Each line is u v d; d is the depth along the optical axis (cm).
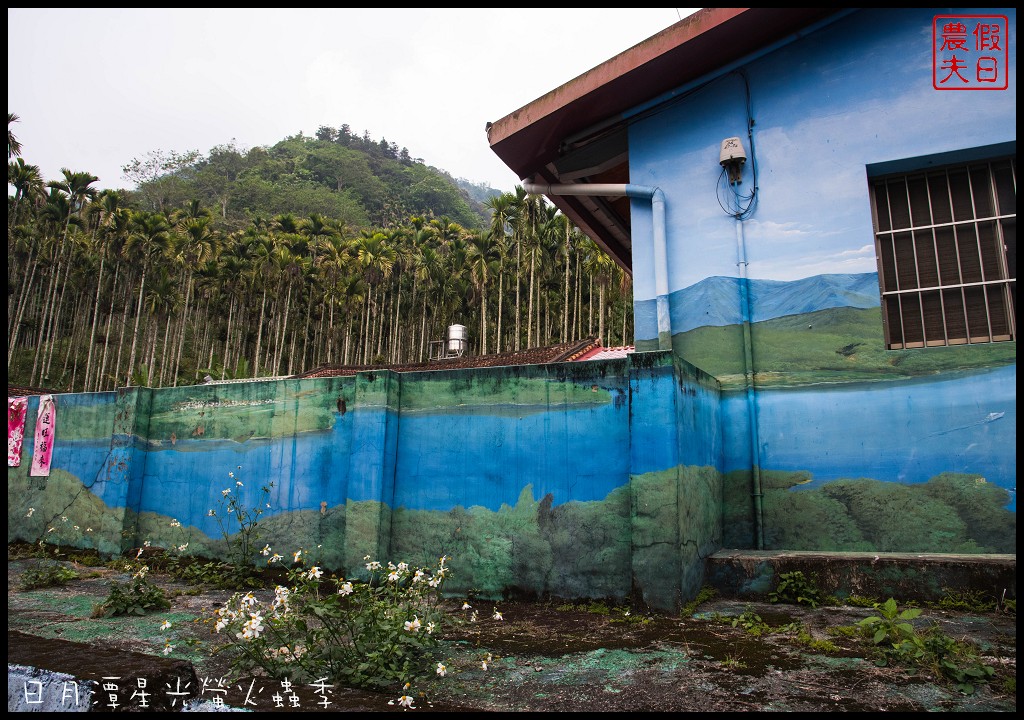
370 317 4747
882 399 516
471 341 4400
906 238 554
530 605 468
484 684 299
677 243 632
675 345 616
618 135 722
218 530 636
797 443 540
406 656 316
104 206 3772
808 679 295
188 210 4231
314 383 610
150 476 704
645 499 433
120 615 464
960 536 471
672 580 416
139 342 4678
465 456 527
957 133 520
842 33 575
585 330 4228
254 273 4088
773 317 571
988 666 291
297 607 339
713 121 630
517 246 3784
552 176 832
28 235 3838
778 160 591
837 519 513
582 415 488
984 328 514
